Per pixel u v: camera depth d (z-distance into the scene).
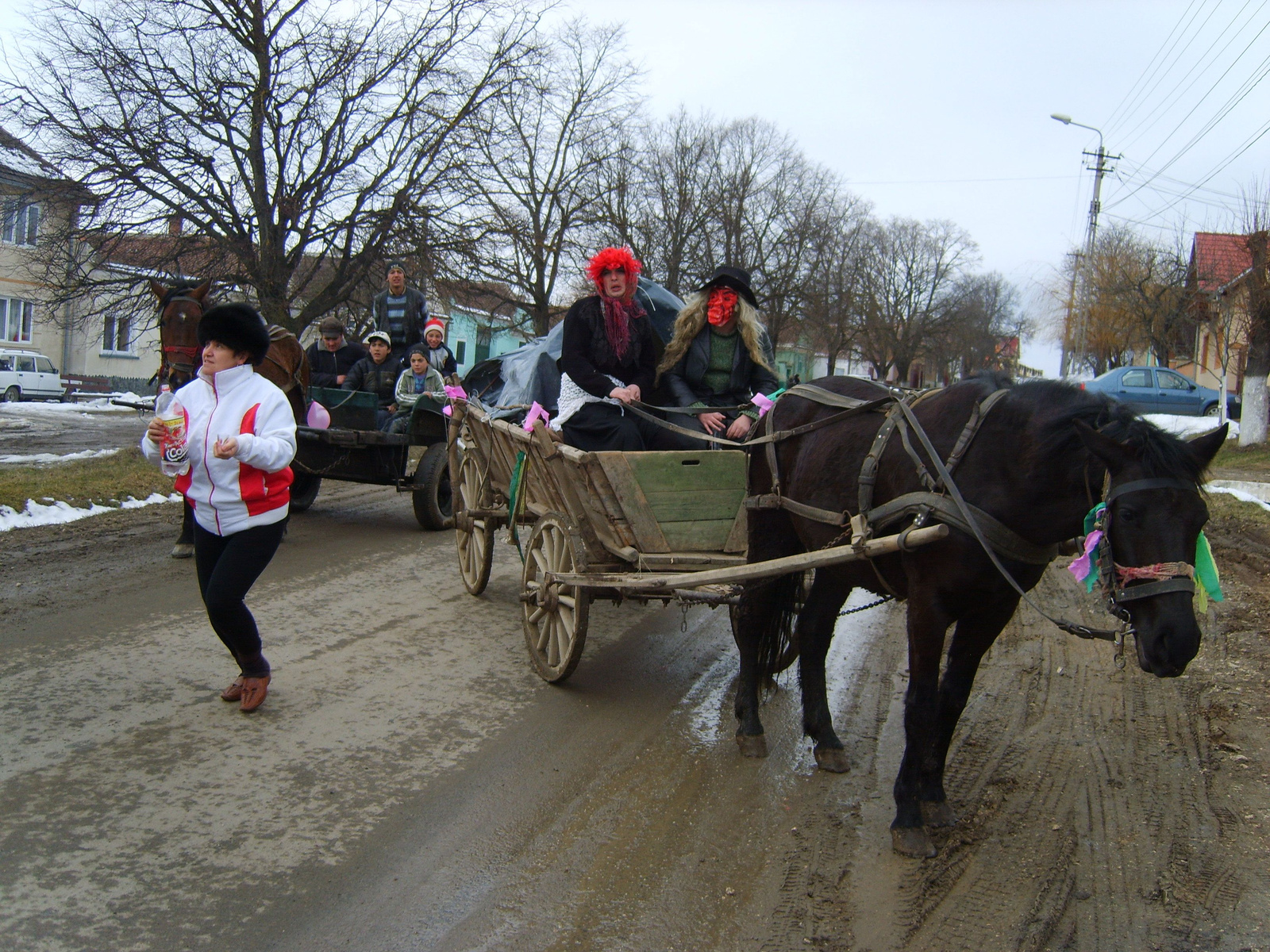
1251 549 8.49
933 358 68.88
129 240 15.48
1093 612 6.82
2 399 28.27
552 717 4.61
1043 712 4.82
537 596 5.00
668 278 35.06
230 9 15.39
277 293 16.22
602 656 5.62
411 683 4.95
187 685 4.70
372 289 17.45
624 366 5.38
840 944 2.84
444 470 8.92
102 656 5.00
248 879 3.07
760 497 4.35
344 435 7.95
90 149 14.66
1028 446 3.19
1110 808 3.78
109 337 35.06
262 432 4.23
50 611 5.71
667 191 35.25
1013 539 3.22
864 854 3.40
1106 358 33.22
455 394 6.83
